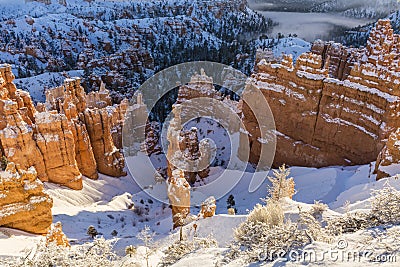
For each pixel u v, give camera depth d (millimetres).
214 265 12562
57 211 37156
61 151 43125
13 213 30031
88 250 17688
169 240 27328
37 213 31250
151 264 20109
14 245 26828
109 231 34938
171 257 17016
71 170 44062
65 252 16938
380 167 35531
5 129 39312
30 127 41812
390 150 35562
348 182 40000
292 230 12648
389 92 41719
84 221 36688
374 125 42719
